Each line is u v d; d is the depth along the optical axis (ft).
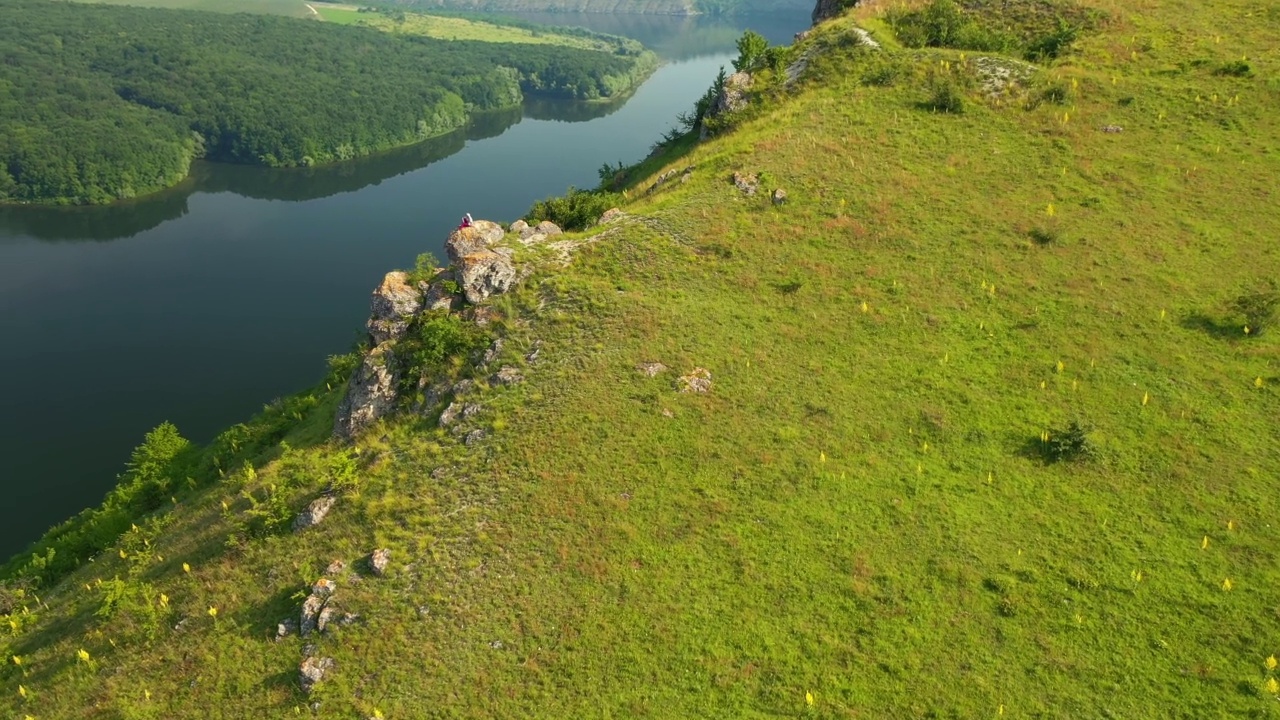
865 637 82.69
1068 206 138.92
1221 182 139.23
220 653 90.99
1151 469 96.22
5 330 365.81
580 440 106.63
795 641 83.30
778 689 79.20
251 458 146.72
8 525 239.91
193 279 420.77
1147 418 102.37
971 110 163.84
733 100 189.88
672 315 124.06
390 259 443.73
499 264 129.39
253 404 307.99
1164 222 133.08
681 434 106.63
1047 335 116.16
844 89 177.68
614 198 171.63
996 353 114.83
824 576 88.99
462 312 126.41
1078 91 164.86
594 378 114.73
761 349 119.34
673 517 96.99
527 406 111.96
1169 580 83.97
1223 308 115.96
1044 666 78.13
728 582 89.66
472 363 120.16
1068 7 192.34
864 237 137.69
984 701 76.02
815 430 106.32
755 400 111.04
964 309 122.52
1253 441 97.45
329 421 134.31
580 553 93.91
